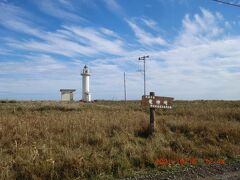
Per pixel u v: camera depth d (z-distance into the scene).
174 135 13.37
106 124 14.15
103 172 8.65
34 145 9.95
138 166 9.49
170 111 24.75
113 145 11.16
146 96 13.48
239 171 9.09
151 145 11.43
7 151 9.86
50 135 11.84
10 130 12.06
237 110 22.52
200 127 14.32
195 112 22.80
